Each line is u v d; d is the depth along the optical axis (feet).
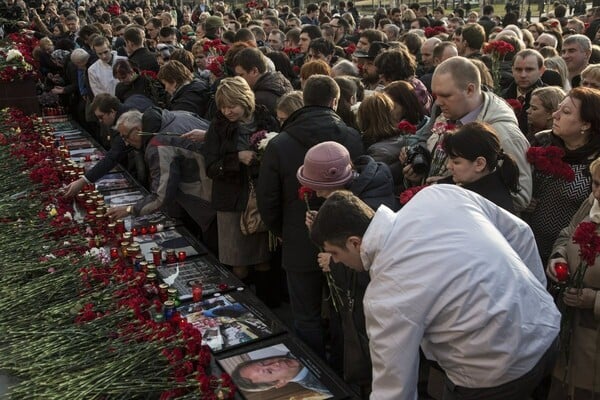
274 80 15.38
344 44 31.42
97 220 13.35
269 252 14.11
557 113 10.48
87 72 24.48
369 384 9.75
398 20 43.19
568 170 9.77
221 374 8.60
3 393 8.13
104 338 9.06
